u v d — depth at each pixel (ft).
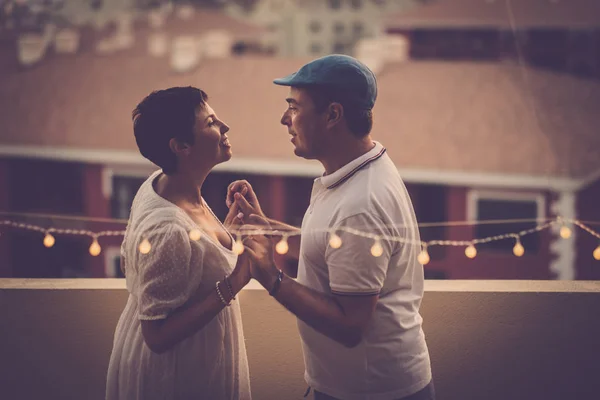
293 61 69.72
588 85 64.54
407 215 7.95
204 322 7.81
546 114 60.29
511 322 10.12
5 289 10.21
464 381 10.21
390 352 7.96
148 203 8.05
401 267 7.97
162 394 8.09
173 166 8.22
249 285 10.21
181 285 7.80
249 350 10.14
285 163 56.49
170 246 7.73
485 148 56.75
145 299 7.77
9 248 60.70
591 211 53.01
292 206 57.67
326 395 8.21
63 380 10.35
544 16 96.68
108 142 61.82
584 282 10.48
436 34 101.19
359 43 70.28
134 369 8.16
